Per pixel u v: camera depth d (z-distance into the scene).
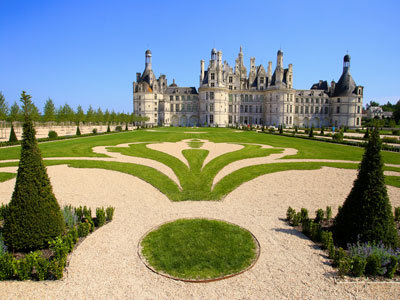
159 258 10.65
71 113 85.50
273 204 16.92
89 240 12.12
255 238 12.40
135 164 27.78
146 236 12.47
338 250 10.57
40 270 9.29
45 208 11.13
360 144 45.66
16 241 10.72
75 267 10.08
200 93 135.00
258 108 141.38
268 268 10.05
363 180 11.40
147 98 135.00
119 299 8.41
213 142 49.28
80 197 18.03
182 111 142.12
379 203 10.98
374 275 9.65
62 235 11.80
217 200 17.62
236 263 10.35
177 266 10.12
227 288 8.94
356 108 134.38
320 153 37.34
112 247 11.51
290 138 62.09
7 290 8.84
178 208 16.16
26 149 10.96
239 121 141.62
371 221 10.96
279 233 12.95
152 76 138.25
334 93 140.00
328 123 143.62
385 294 8.73
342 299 8.48
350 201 11.73
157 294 8.64
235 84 142.88
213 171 25.09
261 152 37.09
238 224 13.92
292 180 22.59
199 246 11.59
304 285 9.11
